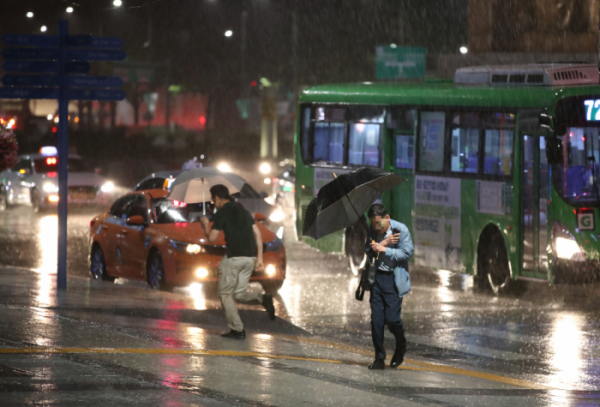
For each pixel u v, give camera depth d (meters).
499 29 85.19
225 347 25.08
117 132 193.12
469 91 41.22
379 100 46.12
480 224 40.38
